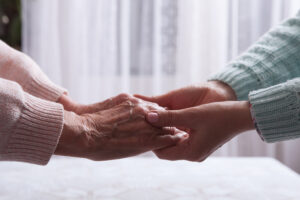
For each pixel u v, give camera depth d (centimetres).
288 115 77
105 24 158
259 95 78
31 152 75
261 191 91
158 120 83
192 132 84
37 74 95
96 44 159
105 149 83
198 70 158
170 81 160
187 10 155
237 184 94
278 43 92
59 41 158
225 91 91
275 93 77
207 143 82
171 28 158
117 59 161
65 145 79
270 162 109
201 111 81
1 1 172
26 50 156
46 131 75
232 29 156
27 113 74
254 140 161
